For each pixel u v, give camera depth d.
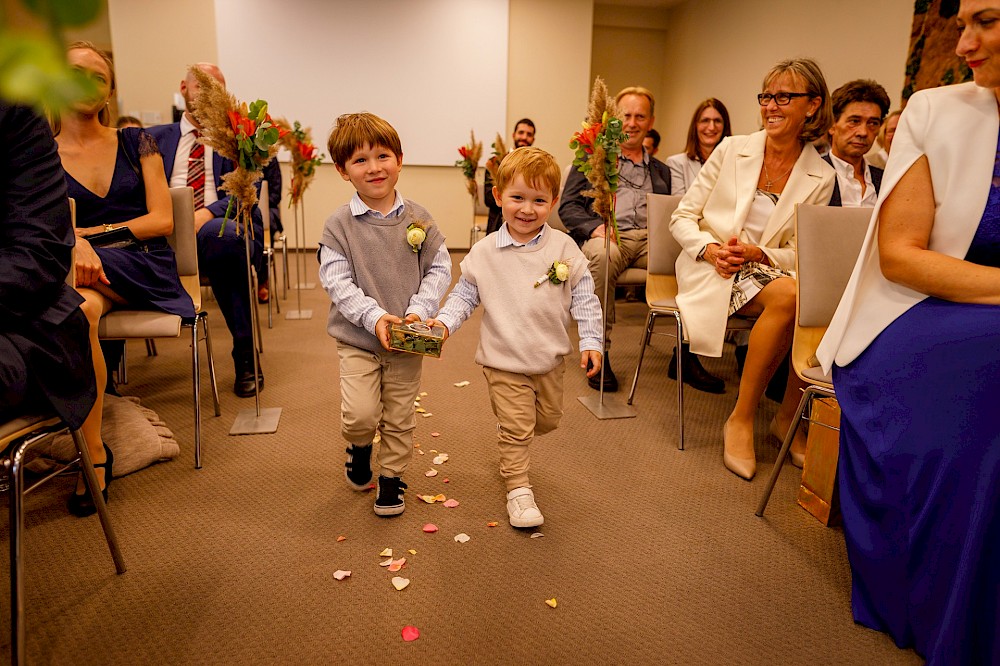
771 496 2.11
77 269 1.94
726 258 2.35
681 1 8.74
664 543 1.84
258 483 2.12
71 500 1.91
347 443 2.43
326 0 7.55
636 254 3.37
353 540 1.82
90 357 1.51
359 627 1.48
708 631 1.49
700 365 3.16
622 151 3.68
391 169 1.81
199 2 7.32
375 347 1.84
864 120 2.91
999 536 1.23
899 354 1.46
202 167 3.24
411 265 1.88
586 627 1.50
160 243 2.36
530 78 8.17
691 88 8.66
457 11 7.81
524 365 1.84
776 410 2.86
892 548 1.43
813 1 6.25
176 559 1.71
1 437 1.26
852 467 1.56
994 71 1.35
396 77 7.86
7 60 0.25
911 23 5.14
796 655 1.42
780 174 2.54
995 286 1.37
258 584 1.62
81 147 2.25
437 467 2.27
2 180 1.37
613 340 4.00
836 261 2.00
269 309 4.17
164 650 1.39
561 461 2.33
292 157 4.61
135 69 7.31
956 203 1.45
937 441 1.34
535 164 1.81
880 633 1.50
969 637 1.25
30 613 1.49
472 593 1.61
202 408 2.75
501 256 1.89
